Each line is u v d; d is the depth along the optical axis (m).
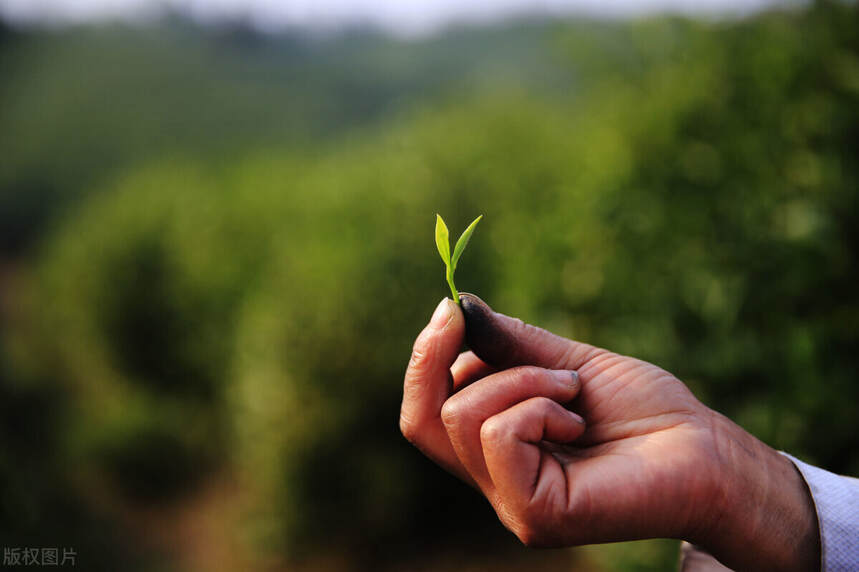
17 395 5.04
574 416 0.82
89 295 6.36
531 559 3.56
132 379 6.25
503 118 4.61
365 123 22.61
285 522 3.77
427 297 3.63
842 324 1.52
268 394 3.73
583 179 2.33
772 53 1.82
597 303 2.20
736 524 0.79
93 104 21.48
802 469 0.83
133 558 4.09
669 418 0.84
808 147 1.68
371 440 3.67
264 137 20.31
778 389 1.59
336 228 4.36
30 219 17.84
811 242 1.55
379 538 3.78
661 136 2.03
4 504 2.89
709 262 1.80
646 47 2.18
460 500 3.81
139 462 4.99
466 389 0.85
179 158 9.40
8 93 22.11
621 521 0.78
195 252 5.93
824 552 0.76
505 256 3.06
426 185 3.98
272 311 3.88
